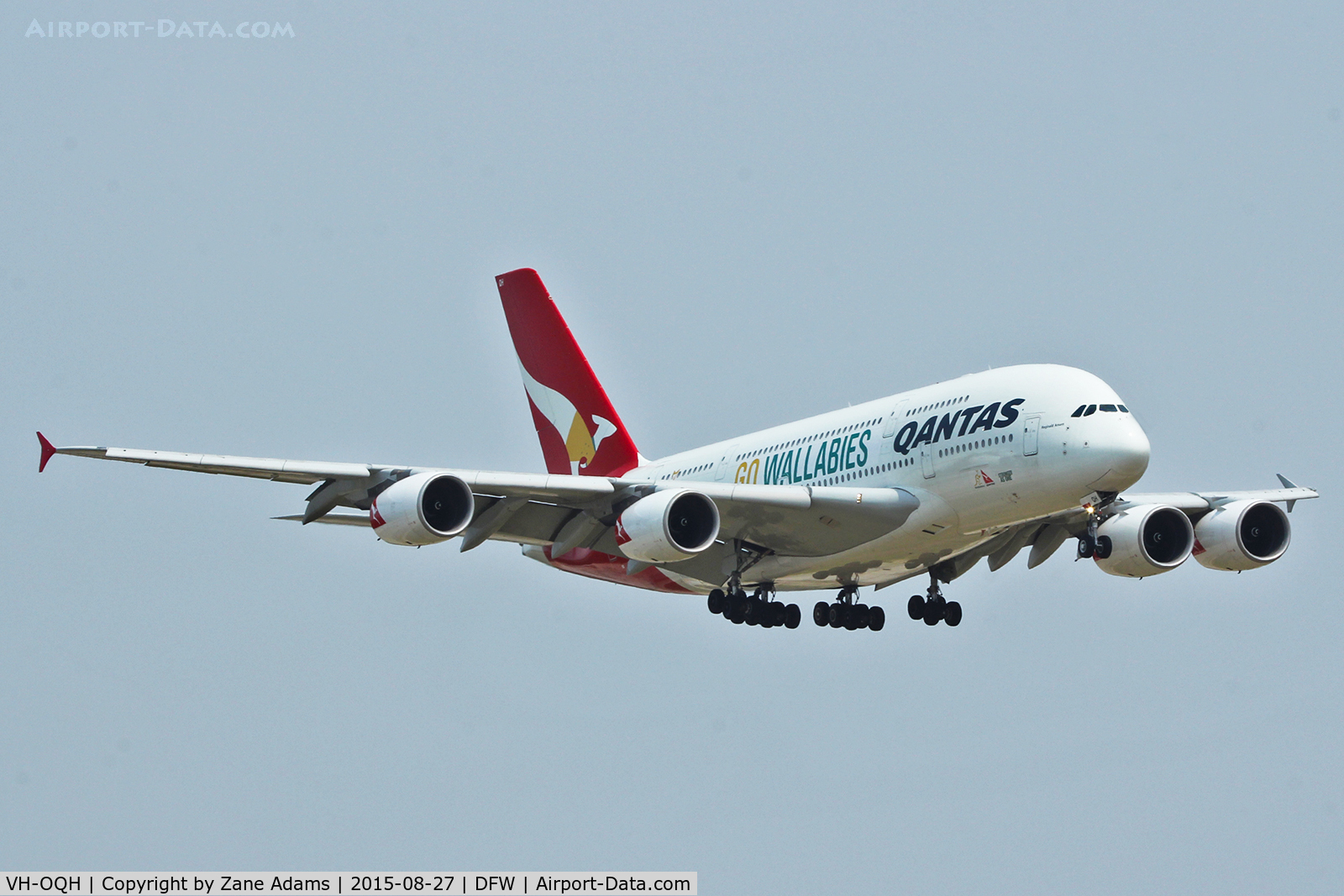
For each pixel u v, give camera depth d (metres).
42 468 79.88
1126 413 82.25
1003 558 99.81
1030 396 84.50
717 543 99.12
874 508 89.00
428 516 84.50
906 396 93.69
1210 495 99.81
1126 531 95.75
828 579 99.81
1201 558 98.69
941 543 91.69
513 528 94.00
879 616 105.56
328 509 88.44
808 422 100.88
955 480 87.00
